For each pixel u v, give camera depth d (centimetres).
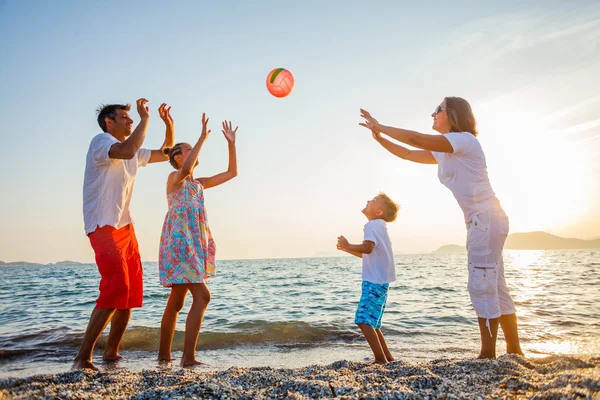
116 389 232
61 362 396
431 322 652
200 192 379
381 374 275
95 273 3769
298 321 637
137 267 360
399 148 374
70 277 2839
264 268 4428
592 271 2162
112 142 320
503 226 309
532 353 407
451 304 897
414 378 243
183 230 357
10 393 211
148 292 1320
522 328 559
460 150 303
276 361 403
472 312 761
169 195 371
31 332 569
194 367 340
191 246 357
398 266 3675
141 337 503
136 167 356
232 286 1680
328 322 645
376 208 407
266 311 837
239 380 260
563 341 477
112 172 329
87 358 315
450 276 2089
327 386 234
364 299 370
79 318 747
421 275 2197
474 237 310
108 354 378
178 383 247
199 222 368
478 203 309
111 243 321
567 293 1038
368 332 357
